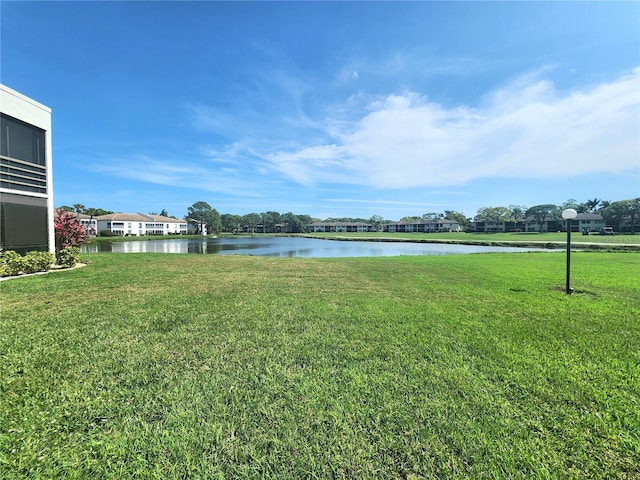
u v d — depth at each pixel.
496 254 18.16
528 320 4.25
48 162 9.83
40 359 2.89
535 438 1.85
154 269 9.84
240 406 2.15
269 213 111.81
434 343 3.37
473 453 1.74
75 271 9.14
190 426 1.95
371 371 2.69
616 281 7.53
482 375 2.62
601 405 2.20
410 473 1.61
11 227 8.54
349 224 106.25
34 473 1.58
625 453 1.74
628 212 57.56
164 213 102.69
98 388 2.38
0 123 8.23
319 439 1.84
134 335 3.58
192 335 3.59
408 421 2.00
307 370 2.71
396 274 8.94
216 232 92.50
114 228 65.69
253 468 1.63
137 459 1.68
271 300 5.41
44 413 2.05
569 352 3.13
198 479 1.56
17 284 6.82
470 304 5.18
